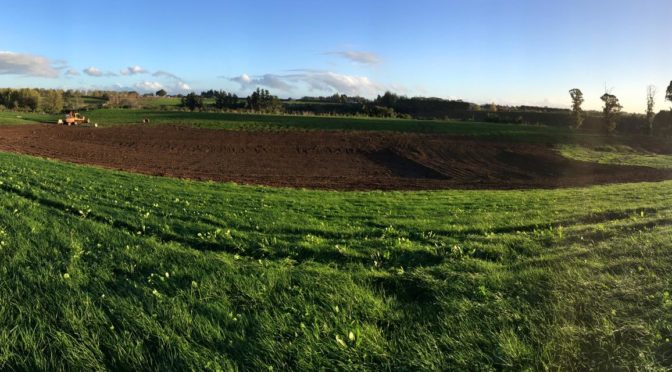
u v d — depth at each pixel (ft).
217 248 27.09
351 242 28.40
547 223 34.27
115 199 42.65
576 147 166.81
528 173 111.04
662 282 18.63
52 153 111.24
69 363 14.35
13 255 23.52
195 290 19.66
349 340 15.66
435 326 16.60
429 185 87.61
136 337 15.88
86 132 174.19
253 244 27.43
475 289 19.52
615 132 230.27
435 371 13.85
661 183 75.77
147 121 225.97
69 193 43.83
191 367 14.16
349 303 18.42
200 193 53.36
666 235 26.21
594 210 39.65
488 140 172.45
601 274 20.20
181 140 159.74
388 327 16.76
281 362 14.46
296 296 19.04
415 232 31.91
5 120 212.02
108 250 25.07
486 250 26.03
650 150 173.58
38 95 343.05
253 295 19.08
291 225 33.32
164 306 17.99
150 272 21.99
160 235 29.48
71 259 23.13
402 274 21.72
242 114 272.31
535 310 17.13
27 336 15.60
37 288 19.48
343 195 61.21
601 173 110.52
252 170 105.70
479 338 15.49
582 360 14.03
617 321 15.83
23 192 42.65
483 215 39.91
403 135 182.80
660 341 14.42
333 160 129.70
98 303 18.26
